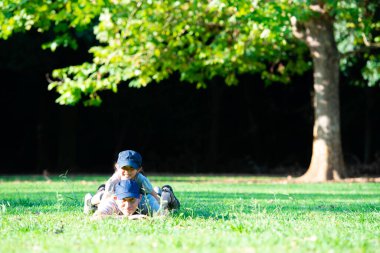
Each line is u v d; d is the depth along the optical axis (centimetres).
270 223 1372
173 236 1128
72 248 983
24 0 3562
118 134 6756
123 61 3875
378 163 6012
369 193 2778
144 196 1478
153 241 1059
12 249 989
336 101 4125
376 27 4444
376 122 6525
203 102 6769
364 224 1405
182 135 6844
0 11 3631
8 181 3972
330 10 3966
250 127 6825
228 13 3912
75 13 3578
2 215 1569
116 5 3719
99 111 6625
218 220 1432
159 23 3812
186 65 4122
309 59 5191
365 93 6338
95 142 6788
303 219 1517
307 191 2906
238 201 2103
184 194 2545
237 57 4262
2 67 5503
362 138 6638
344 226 1356
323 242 1041
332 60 4109
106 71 3859
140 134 6838
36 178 4488
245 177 5025
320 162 4097
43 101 6225
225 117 6888
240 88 6756
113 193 1495
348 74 5528
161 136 6869
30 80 6191
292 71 4703
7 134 6556
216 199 2236
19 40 5309
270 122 6788
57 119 6500
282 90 6600
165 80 6469
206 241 1044
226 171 6606
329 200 2294
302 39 4156
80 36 4894
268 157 6825
